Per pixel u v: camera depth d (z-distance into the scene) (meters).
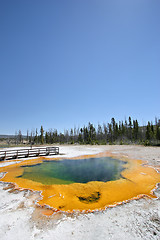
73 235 3.54
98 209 4.88
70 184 7.75
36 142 64.75
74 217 4.38
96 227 3.86
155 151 20.47
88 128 65.50
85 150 25.47
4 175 9.78
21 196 6.09
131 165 12.16
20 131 69.00
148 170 10.24
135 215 4.43
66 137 69.38
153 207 4.92
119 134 51.59
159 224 3.90
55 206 5.13
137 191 6.49
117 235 3.51
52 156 18.48
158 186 7.09
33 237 3.48
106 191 6.60
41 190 6.84
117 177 9.01
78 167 12.44
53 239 3.41
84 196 6.06
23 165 13.34
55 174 10.12
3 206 5.14
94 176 9.46
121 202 5.41
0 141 69.81
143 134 52.78
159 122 48.41
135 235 3.49
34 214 4.56
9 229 3.80
